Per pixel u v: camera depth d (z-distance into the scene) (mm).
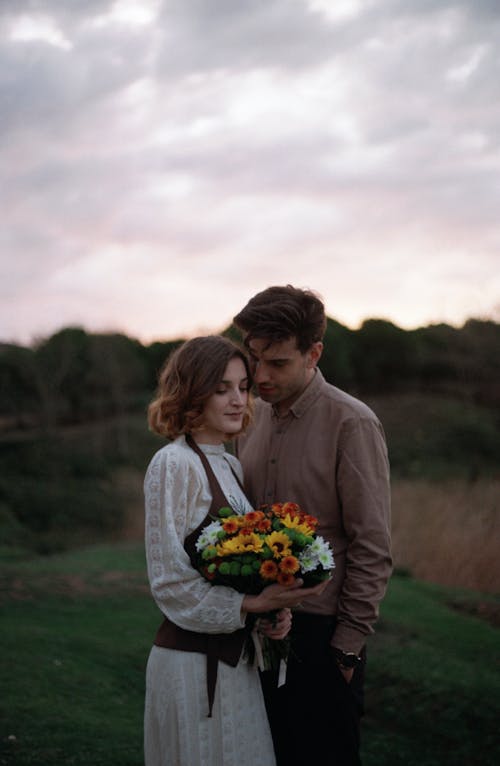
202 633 2352
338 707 2566
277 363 2584
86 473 26953
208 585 2299
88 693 5117
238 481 2650
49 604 7973
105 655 6129
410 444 28312
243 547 2244
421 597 8148
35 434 30875
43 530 21453
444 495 12336
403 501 12031
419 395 34531
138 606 8172
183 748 2293
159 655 2379
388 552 2572
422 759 4578
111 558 11305
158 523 2342
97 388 36500
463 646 6383
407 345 36094
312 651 2572
